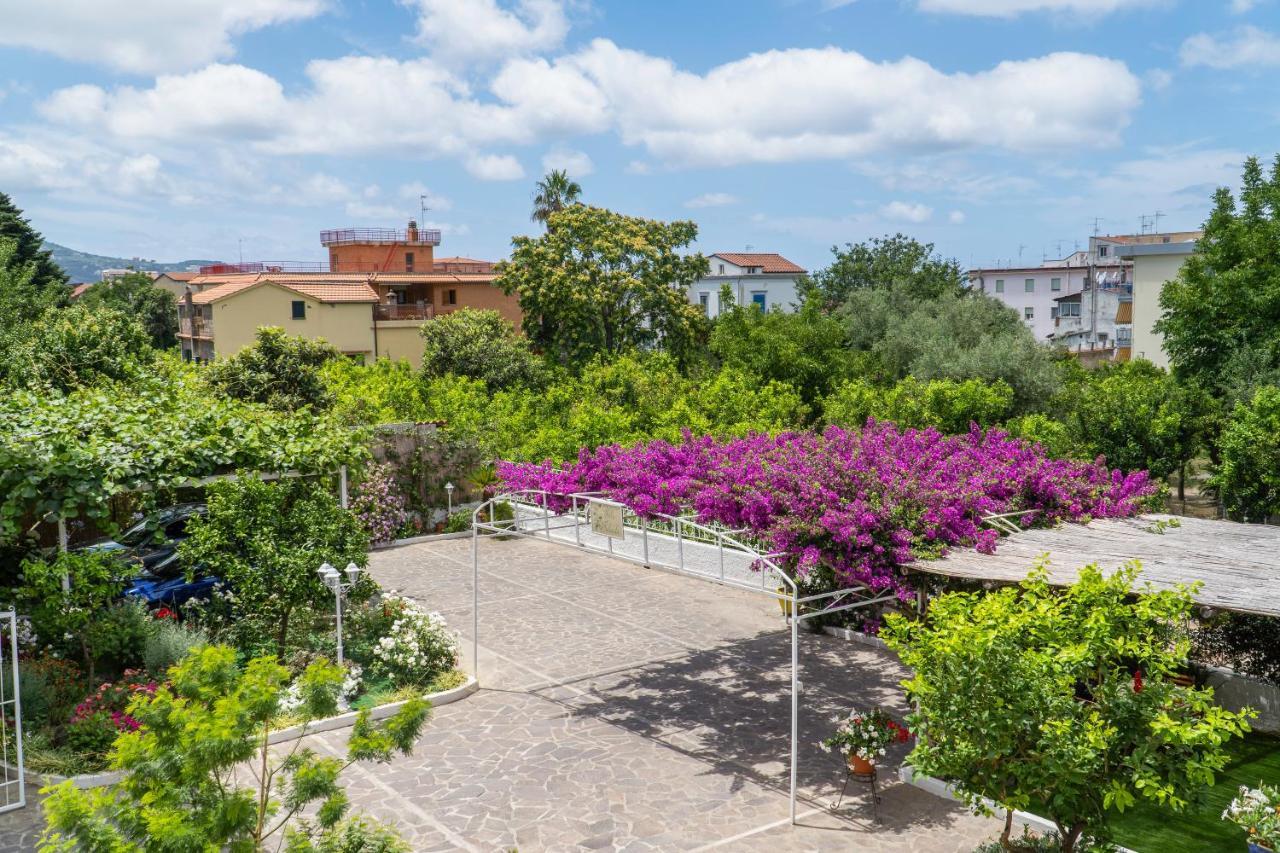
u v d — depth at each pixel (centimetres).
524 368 4097
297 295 4847
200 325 5488
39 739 1122
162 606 1539
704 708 1350
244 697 623
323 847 610
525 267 4556
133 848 530
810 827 992
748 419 3195
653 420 3334
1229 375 2761
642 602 1923
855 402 3366
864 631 1666
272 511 1502
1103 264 7525
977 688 689
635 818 1012
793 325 4328
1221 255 3056
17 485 1351
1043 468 1466
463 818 1012
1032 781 679
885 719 1089
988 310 4484
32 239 5112
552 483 1451
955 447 1606
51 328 2403
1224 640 1258
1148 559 1127
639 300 4534
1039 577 793
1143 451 2542
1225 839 912
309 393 2762
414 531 2567
